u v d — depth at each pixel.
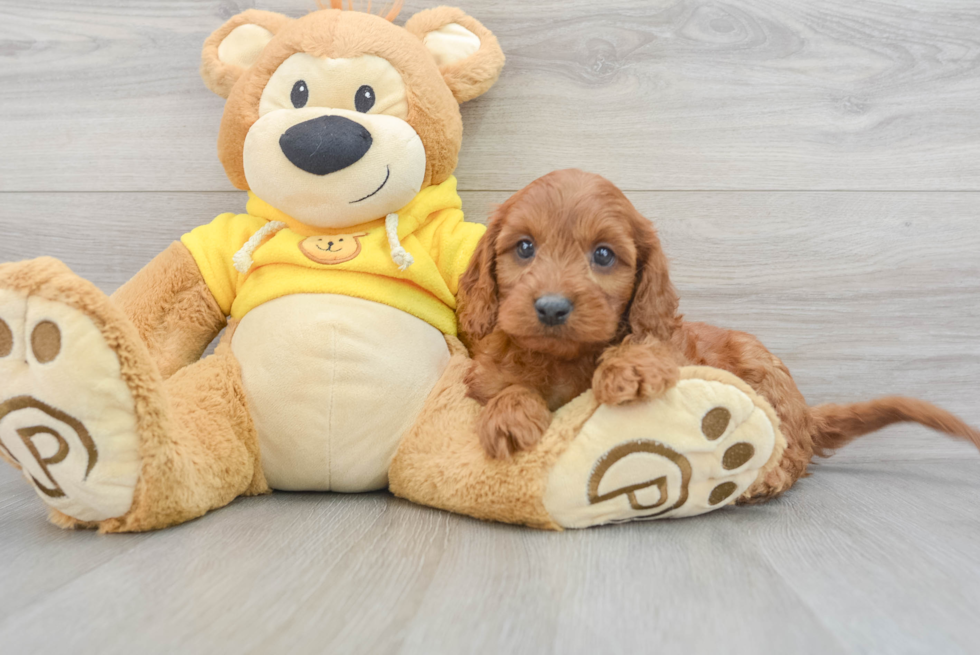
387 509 1.41
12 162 2.01
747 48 1.93
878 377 1.98
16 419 1.14
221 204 1.99
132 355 1.16
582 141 1.95
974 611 0.95
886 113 1.94
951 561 1.15
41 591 0.96
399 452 1.46
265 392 1.46
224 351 1.55
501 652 0.80
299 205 1.51
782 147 1.94
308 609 0.91
